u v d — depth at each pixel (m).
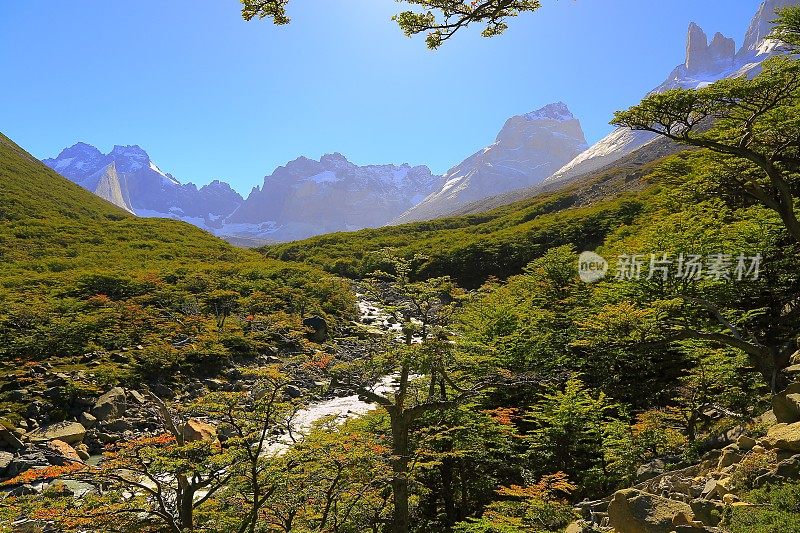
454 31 9.87
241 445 9.40
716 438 13.19
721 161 21.56
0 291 33.38
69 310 31.38
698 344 18.16
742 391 16.52
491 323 22.09
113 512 8.16
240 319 33.75
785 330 21.44
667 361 20.56
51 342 26.17
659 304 20.22
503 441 15.38
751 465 8.38
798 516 6.34
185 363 26.17
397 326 18.38
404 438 12.09
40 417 19.30
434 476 15.32
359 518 11.59
